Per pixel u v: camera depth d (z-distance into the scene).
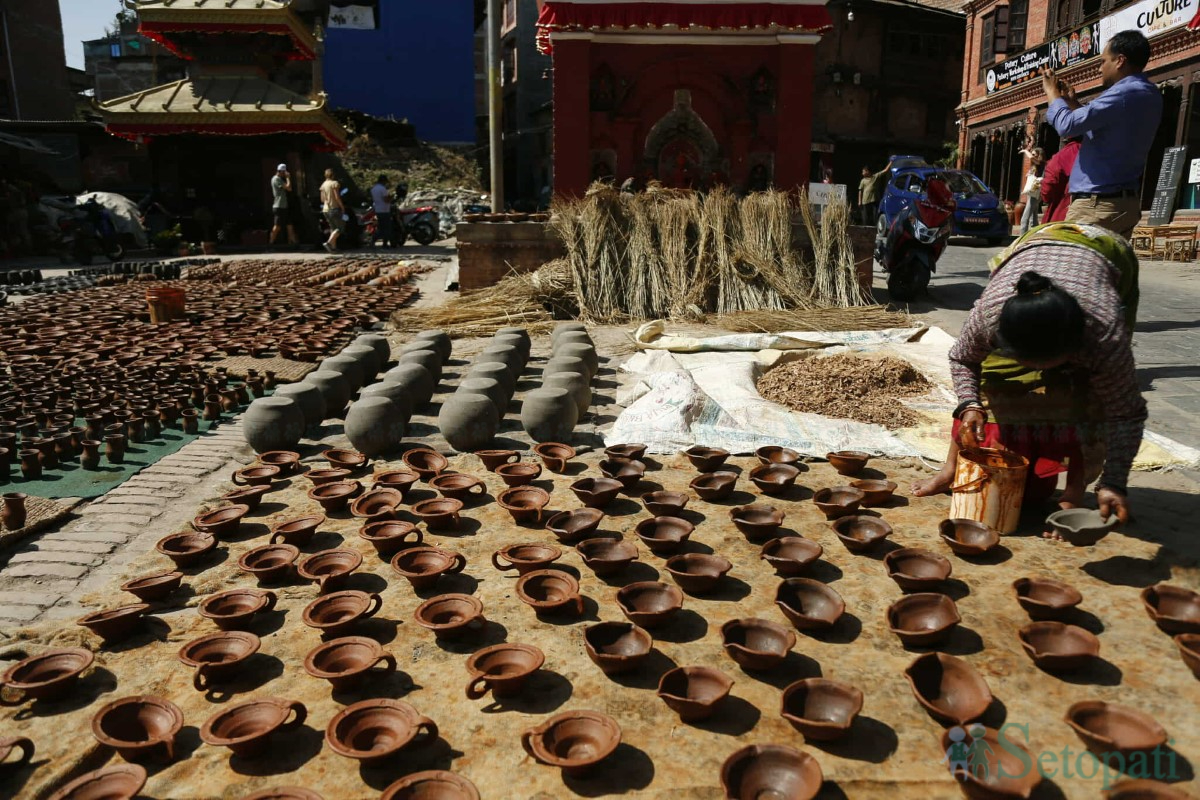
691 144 13.51
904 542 3.41
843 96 30.09
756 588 3.05
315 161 26.53
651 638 2.66
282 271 13.75
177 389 5.84
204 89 18.91
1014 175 22.09
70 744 2.27
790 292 8.75
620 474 4.01
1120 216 4.86
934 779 2.05
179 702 2.44
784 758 2.03
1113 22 16.72
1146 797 1.87
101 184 23.62
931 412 5.15
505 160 35.84
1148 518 3.56
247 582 3.17
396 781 2.01
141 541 3.65
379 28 33.03
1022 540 3.37
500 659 2.51
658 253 9.13
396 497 3.80
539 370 6.57
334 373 5.41
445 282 12.84
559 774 2.10
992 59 23.23
